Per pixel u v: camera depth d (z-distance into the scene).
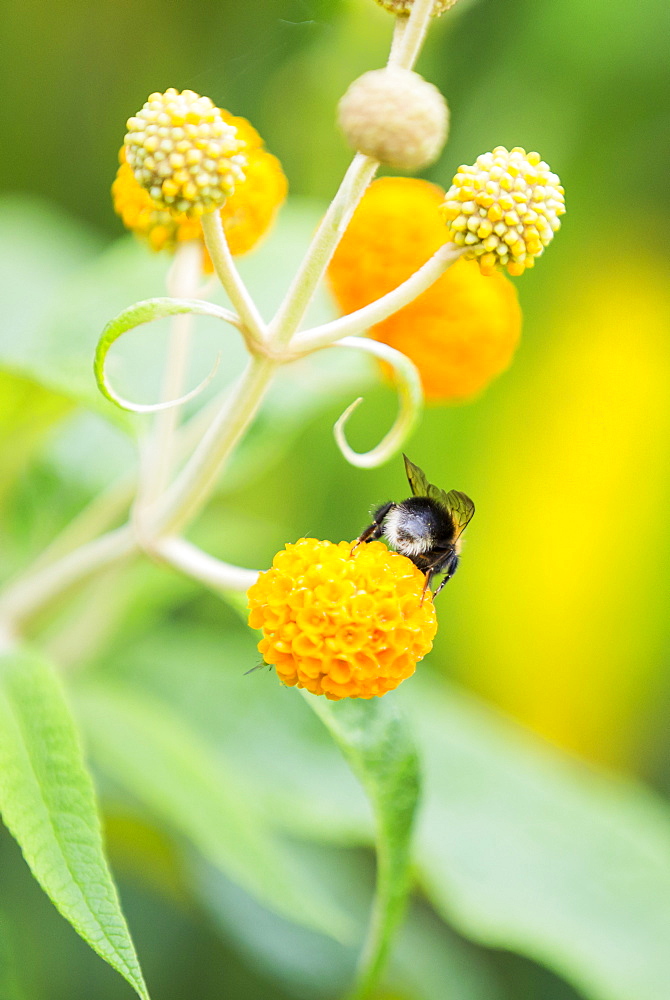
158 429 0.35
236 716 0.42
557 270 0.52
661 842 0.43
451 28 0.47
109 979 0.43
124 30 0.50
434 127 0.31
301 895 0.38
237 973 0.47
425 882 0.40
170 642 0.45
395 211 0.35
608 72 0.47
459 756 0.43
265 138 0.49
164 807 0.39
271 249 0.44
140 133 0.31
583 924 0.40
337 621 0.31
